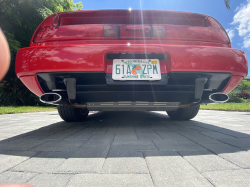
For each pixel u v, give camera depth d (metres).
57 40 1.75
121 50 1.61
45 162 0.99
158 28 1.76
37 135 1.73
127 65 1.70
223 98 1.92
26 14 9.04
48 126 2.31
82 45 1.62
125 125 2.32
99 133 1.79
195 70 1.65
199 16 1.90
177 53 1.63
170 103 2.03
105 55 1.64
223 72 1.71
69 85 1.70
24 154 1.14
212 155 1.09
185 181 0.76
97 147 1.28
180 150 1.19
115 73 1.68
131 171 0.86
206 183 0.74
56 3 11.38
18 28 9.15
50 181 0.77
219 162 0.97
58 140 1.51
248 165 0.93
